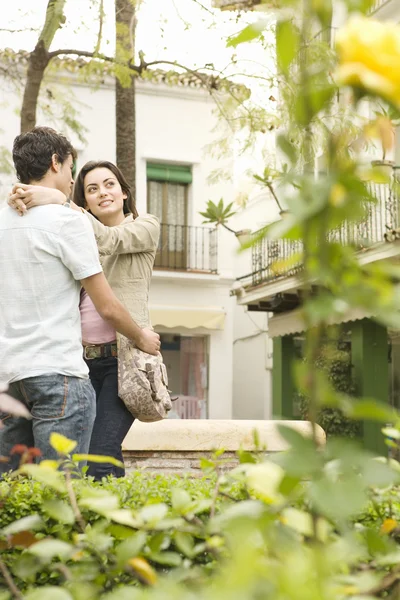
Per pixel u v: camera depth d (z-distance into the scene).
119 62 8.69
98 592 1.22
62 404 2.61
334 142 0.78
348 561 0.94
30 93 8.87
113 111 17.92
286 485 0.80
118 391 3.43
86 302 3.57
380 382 13.60
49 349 2.64
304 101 0.78
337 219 0.76
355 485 0.76
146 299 3.54
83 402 2.67
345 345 14.74
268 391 21.70
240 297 17.23
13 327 2.66
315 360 0.76
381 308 0.74
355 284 0.76
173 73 9.85
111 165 3.79
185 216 19.02
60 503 1.21
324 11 0.78
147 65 9.09
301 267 0.78
